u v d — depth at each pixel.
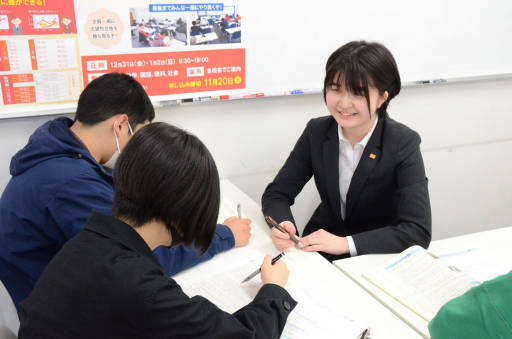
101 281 0.72
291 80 1.96
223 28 1.78
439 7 2.08
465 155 2.48
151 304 0.71
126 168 0.75
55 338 0.73
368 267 1.23
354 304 1.06
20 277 1.19
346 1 1.92
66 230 1.11
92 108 1.20
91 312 0.71
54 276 0.76
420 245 1.32
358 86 1.30
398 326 0.99
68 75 1.62
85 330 0.72
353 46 1.34
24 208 1.12
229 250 1.33
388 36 2.05
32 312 0.76
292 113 2.04
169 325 0.73
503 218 2.71
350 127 1.42
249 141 2.01
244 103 1.94
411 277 1.15
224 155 1.99
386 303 1.07
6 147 1.64
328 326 0.97
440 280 1.12
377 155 1.48
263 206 1.60
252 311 0.87
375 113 1.43
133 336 0.73
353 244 1.31
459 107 2.35
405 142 1.46
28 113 1.59
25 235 1.14
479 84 2.34
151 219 0.76
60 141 1.19
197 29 1.74
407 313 1.04
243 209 1.63
